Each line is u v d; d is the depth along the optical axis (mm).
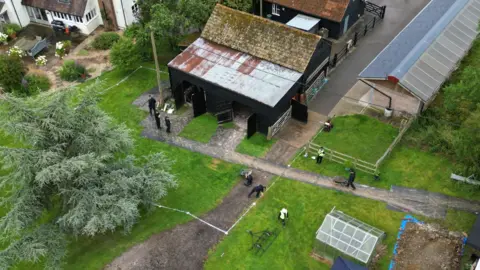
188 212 30703
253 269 27281
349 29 46750
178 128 37156
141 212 30734
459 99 32156
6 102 25328
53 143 26578
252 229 29344
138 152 35219
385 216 29469
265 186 31984
